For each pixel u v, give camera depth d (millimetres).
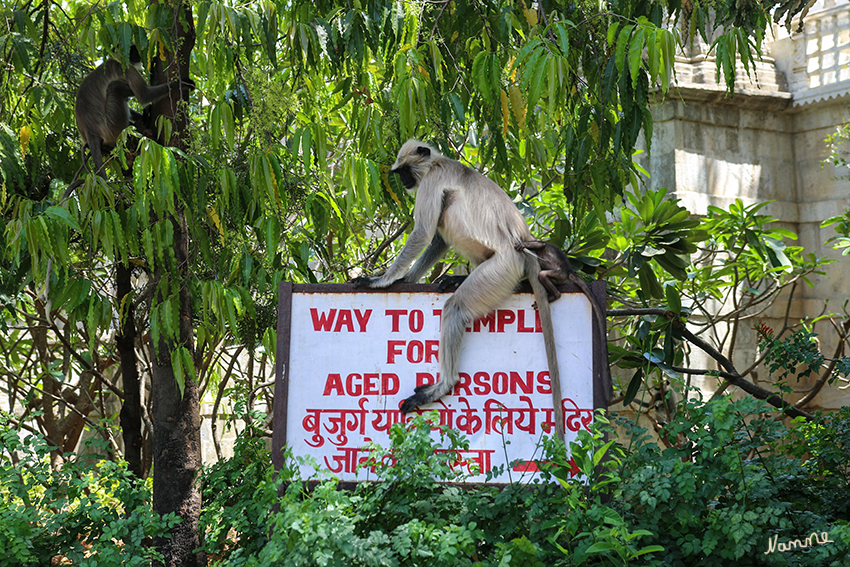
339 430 3854
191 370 4332
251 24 4555
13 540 3760
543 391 3852
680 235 5699
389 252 7656
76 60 5398
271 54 4648
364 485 3639
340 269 5945
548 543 3504
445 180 4293
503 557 3018
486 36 5000
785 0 5266
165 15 4812
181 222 4723
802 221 10344
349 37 4617
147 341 7527
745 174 10102
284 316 3955
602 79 4582
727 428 3484
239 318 4926
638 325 6598
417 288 3986
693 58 9953
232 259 4980
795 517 3947
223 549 4711
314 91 5414
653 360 5297
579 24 4531
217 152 4809
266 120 4570
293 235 5695
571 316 3898
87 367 6867
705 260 8742
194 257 4715
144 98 5145
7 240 4121
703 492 3492
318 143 4613
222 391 7367
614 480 3416
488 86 4223
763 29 4867
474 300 3902
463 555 3408
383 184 5191
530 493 3557
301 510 3164
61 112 5738
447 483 3691
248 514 4312
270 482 3531
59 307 4898
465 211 4156
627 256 5922
